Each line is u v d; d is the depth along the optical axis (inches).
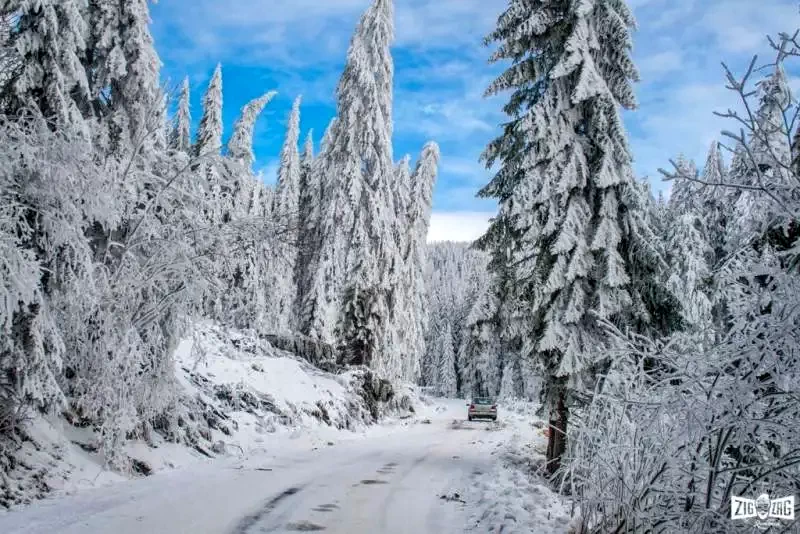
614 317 555.8
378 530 320.2
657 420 252.5
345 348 1266.0
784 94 203.3
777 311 210.8
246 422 722.2
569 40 555.2
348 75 1254.9
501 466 568.1
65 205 394.9
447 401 2625.5
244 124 1294.3
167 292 500.4
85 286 416.8
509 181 642.8
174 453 529.3
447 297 3417.8
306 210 1328.7
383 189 1268.5
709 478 231.6
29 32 460.4
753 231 243.8
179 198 546.0
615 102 552.7
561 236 537.0
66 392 463.5
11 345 344.8
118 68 578.9
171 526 299.6
